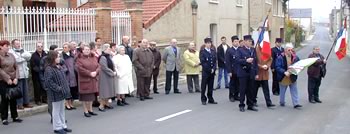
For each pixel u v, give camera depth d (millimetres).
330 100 13297
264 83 11969
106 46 11852
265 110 11539
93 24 15320
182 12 21547
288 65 12000
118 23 16656
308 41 76562
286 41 51531
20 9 12984
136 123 9906
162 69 18875
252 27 33094
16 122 10258
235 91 13000
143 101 13148
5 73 9781
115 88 12070
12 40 11594
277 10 44344
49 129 9500
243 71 11359
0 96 10352
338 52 13367
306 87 16406
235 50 12797
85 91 10742
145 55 13445
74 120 10398
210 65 12320
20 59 11031
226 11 26984
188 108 11789
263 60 11789
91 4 17547
